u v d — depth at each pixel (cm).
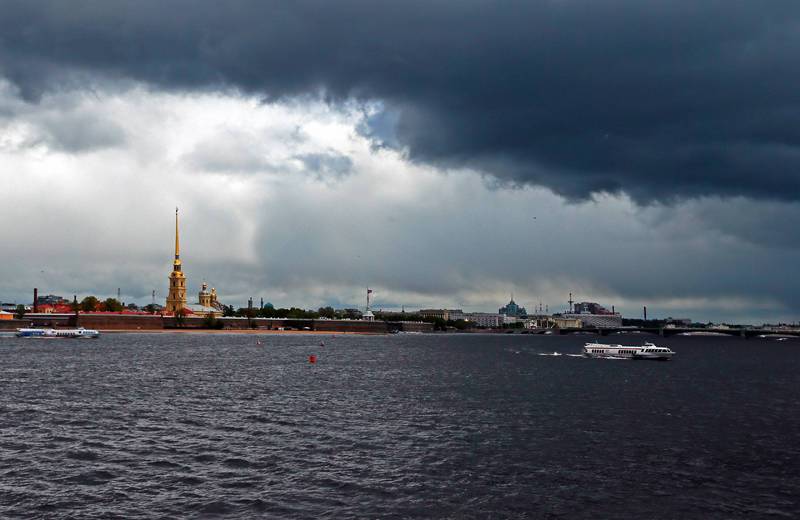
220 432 6606
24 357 16838
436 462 5466
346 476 4988
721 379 13812
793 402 9775
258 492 4575
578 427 7244
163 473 5028
